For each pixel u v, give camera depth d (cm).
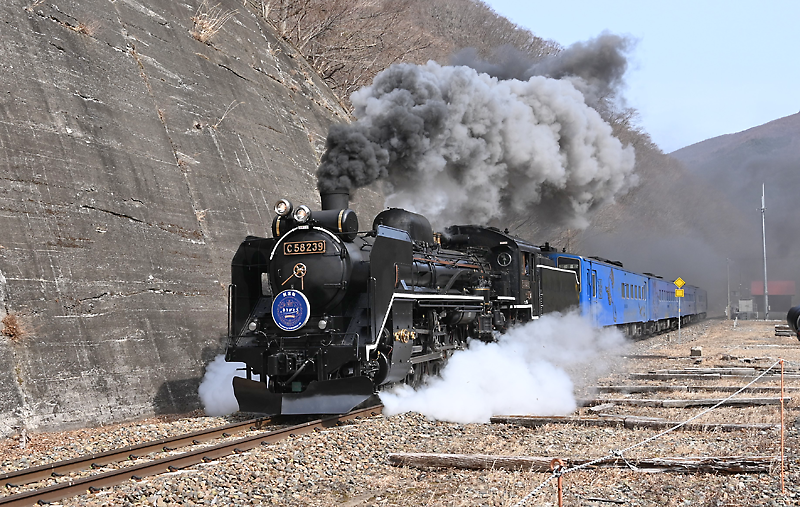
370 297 985
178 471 677
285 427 919
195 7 2080
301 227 1029
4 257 1048
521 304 1562
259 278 1116
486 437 866
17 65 1270
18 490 634
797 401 1109
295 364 996
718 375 1471
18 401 942
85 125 1348
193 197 1545
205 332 1348
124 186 1352
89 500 590
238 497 611
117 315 1175
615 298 2500
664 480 649
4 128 1166
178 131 1627
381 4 4291
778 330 3288
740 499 584
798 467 673
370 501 620
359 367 999
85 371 1060
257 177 1836
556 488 632
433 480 683
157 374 1177
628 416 979
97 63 1489
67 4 1502
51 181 1196
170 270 1352
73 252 1162
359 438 827
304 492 639
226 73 2008
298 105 2392
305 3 3053
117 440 860
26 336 1009
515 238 1630
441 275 1239
